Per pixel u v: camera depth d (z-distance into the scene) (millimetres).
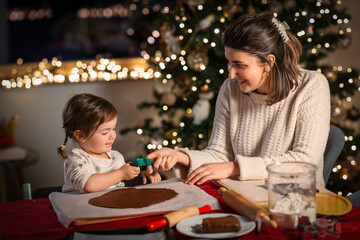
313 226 898
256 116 1592
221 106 1698
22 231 1012
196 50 2576
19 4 3549
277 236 918
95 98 1446
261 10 2580
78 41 3604
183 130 2818
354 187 2824
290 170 1011
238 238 924
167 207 1088
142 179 1582
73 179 1293
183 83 2816
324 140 1435
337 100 2984
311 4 2652
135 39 3596
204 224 941
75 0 3551
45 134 3676
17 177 3465
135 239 933
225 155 1641
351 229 941
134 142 3760
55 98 3648
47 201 1235
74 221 1023
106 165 1472
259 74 1370
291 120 1488
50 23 3576
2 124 3502
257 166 1314
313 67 2650
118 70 3629
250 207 1001
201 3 2678
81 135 1416
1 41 3543
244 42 1303
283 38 1372
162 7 3518
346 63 3426
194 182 1305
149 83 3717
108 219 1043
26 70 3588
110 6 3566
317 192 1178
